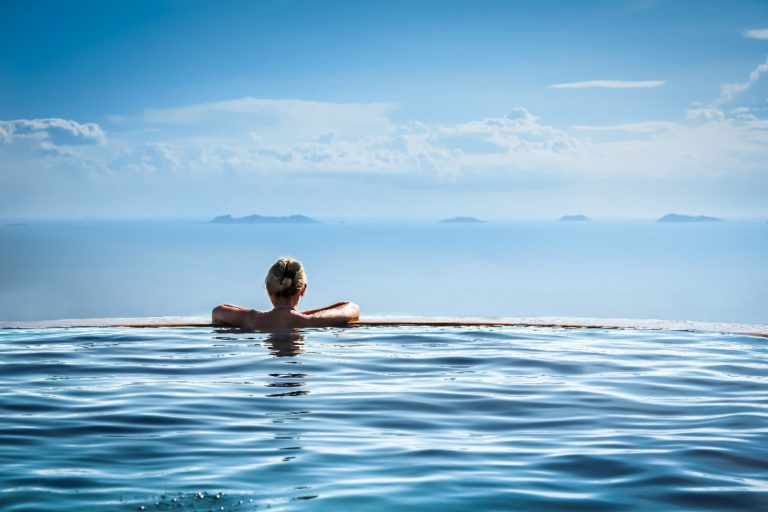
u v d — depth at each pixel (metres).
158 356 4.05
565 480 2.09
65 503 1.89
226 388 3.27
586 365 3.85
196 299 62.81
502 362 3.93
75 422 2.69
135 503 1.90
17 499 1.91
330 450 2.37
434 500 1.93
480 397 3.12
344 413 2.85
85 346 4.38
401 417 2.80
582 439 2.50
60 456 2.29
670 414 2.84
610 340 4.72
